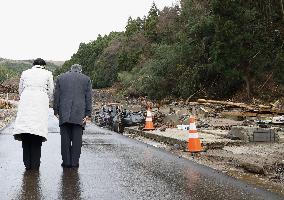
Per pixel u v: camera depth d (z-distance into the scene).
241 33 45.19
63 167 8.70
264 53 46.06
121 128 23.69
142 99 64.50
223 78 49.22
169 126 22.80
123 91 87.19
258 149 12.68
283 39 47.59
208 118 27.14
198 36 52.53
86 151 11.95
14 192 6.33
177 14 77.75
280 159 10.51
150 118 20.67
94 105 63.84
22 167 8.66
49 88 8.11
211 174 8.27
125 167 9.02
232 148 13.02
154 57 81.56
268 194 6.43
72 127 8.61
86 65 158.12
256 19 48.06
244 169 9.34
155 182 7.31
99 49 153.62
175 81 57.97
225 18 46.03
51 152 11.38
